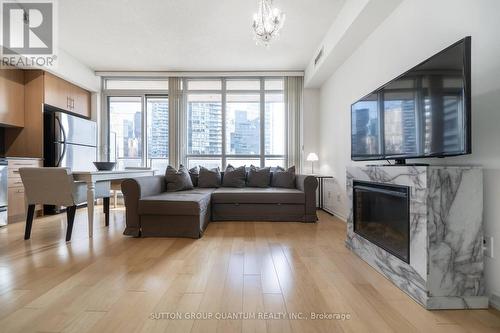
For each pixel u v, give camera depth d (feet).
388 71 8.46
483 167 5.00
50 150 13.88
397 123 6.46
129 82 17.67
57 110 14.49
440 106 5.13
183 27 11.46
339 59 11.98
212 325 4.15
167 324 4.17
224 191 12.40
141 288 5.39
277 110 17.61
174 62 15.44
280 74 16.61
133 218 9.34
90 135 16.20
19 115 13.33
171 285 5.53
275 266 6.62
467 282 4.85
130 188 9.34
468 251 4.87
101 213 13.78
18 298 4.97
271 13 7.97
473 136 5.22
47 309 4.58
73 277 5.90
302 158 16.78
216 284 5.59
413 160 7.09
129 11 10.22
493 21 4.84
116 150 18.10
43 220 12.11
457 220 4.88
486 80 4.97
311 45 13.12
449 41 5.93
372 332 4.00
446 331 4.05
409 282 5.22
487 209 4.93
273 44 13.01
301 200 11.89
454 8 5.77
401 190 5.63
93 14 10.42
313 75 14.29
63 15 10.48
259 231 10.22
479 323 4.27
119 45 13.25
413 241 5.16
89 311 4.53
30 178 8.74
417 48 7.05
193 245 8.38
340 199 12.84
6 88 12.67
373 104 7.59
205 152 17.72
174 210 9.18
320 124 16.39
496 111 4.79
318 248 8.09
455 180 4.90
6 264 6.67
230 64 15.72
